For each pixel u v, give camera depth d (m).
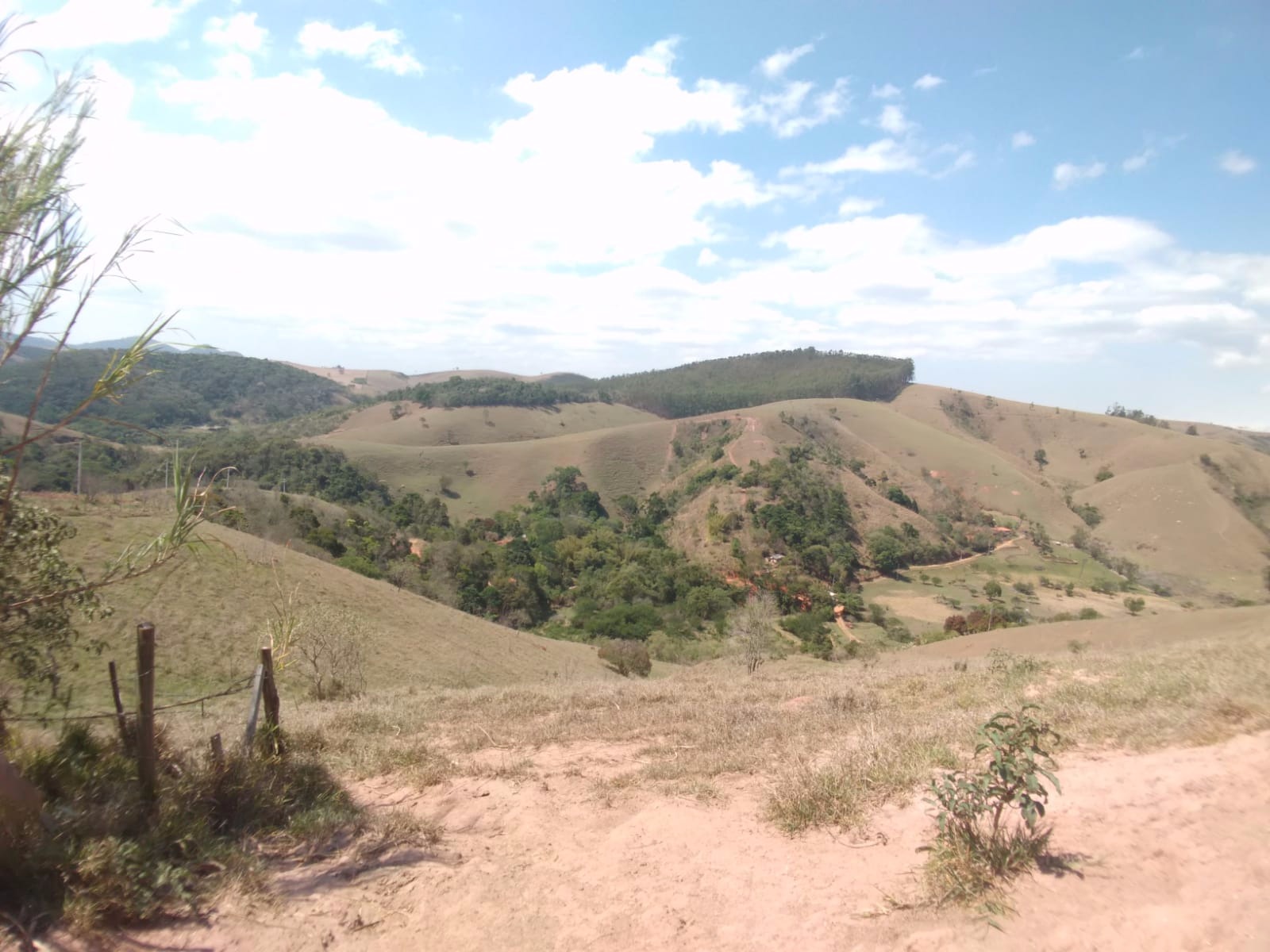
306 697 16.61
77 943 3.14
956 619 47.34
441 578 53.03
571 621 57.56
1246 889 3.22
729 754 6.63
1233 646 9.80
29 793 3.73
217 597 23.94
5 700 4.71
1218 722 5.60
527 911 3.75
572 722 8.81
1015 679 9.07
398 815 5.07
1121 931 3.04
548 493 95.75
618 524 86.94
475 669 29.52
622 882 4.03
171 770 5.04
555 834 4.84
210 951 3.32
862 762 5.66
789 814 4.81
